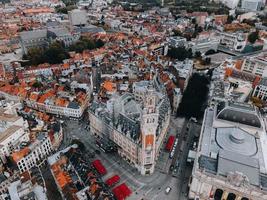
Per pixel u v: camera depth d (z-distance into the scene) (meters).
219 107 193.12
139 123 175.88
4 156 181.00
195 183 154.38
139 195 163.25
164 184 171.75
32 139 190.75
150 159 172.25
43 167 185.62
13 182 152.62
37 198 142.12
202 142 170.88
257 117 178.38
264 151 164.75
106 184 166.62
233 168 146.12
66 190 147.38
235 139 167.38
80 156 171.50
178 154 196.75
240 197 145.88
